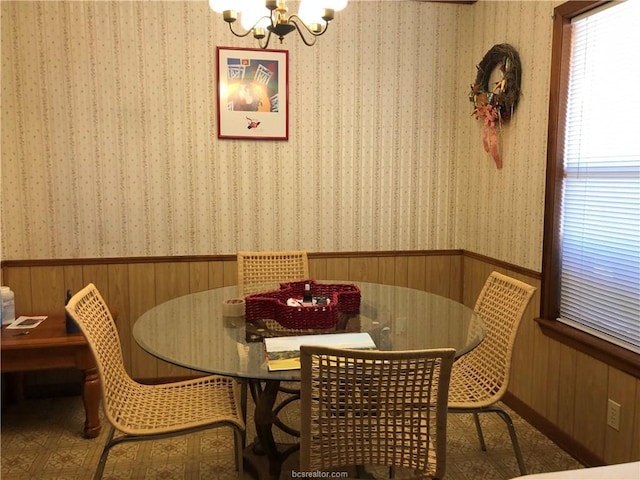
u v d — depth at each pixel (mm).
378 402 1433
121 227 3113
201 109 3125
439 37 3352
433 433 1503
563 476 1196
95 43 2973
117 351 1993
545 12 2564
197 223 3199
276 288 2539
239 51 3117
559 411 2510
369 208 3402
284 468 2248
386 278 3467
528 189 2752
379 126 3352
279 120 3219
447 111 3428
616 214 2209
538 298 2674
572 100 2459
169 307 2209
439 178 3469
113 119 3037
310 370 1370
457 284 3553
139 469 2314
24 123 2943
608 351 2141
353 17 3242
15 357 2449
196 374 3258
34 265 3020
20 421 2766
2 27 2865
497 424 2744
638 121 2084
